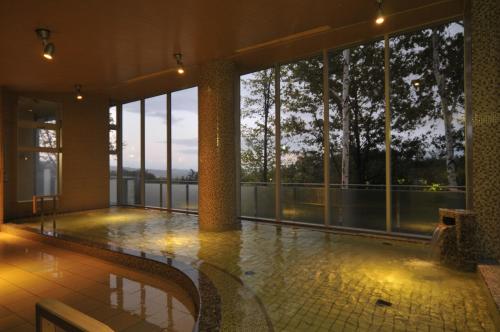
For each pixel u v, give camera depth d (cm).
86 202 912
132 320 278
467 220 371
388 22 485
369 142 630
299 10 434
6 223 715
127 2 393
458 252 375
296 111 683
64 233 598
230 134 634
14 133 776
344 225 622
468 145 442
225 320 247
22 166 800
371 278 350
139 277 389
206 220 620
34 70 641
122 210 916
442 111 557
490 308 266
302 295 305
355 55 645
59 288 354
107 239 547
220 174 621
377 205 590
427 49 572
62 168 865
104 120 959
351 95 648
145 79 742
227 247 488
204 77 634
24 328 270
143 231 616
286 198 693
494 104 384
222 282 331
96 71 662
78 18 427
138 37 500
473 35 399
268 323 247
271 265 398
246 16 445
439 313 267
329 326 247
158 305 309
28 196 812
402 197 568
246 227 646
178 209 879
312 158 672
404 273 366
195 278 336
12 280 380
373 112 627
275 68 661
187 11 424
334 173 652
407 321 254
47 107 891
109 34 484
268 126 717
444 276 355
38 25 442
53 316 136
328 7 428
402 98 593
